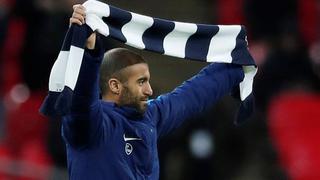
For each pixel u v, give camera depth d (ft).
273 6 107.55
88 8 42.04
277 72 103.09
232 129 90.53
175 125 46.98
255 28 107.86
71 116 40.98
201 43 47.19
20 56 102.17
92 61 40.60
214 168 89.97
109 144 42.75
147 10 125.29
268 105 103.50
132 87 43.75
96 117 41.24
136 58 44.04
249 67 48.88
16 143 94.94
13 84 105.29
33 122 96.48
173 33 46.09
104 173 42.55
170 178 93.20
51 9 93.30
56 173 79.92
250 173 100.32
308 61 104.47
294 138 103.30
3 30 104.94
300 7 120.78
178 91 47.55
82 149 42.47
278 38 104.58
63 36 92.89
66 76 40.47
